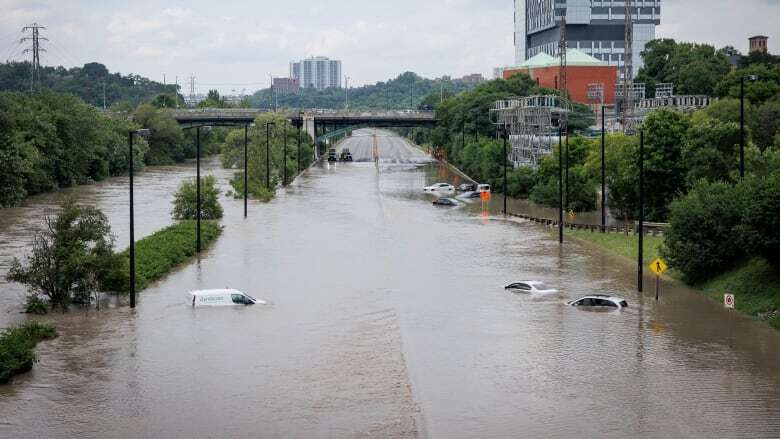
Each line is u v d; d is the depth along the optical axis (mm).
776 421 51969
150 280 89312
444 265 100938
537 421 52188
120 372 60812
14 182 159625
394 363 63031
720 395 56250
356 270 97250
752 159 110625
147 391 57188
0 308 77812
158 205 159125
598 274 95500
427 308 79250
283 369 61688
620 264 101625
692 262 86938
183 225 120750
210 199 137750
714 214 86500
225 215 145625
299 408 54406
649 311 78125
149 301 81125
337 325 73250
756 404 54656
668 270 95188
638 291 86500
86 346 66750
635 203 132125
